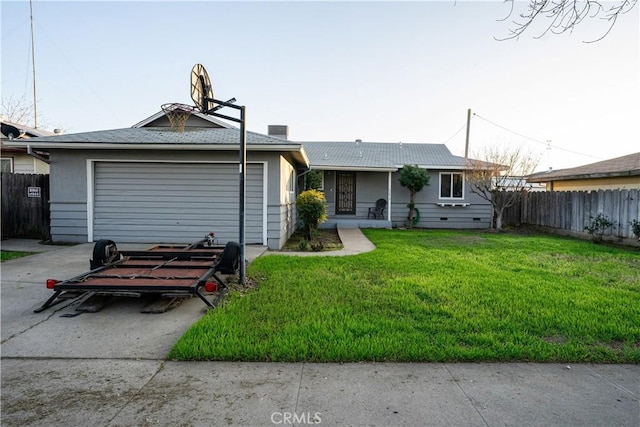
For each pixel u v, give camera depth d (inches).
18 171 535.5
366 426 91.4
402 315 168.4
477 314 169.2
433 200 636.1
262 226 372.8
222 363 125.7
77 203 376.5
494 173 579.2
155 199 378.6
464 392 107.6
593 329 151.4
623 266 284.0
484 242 428.8
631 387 111.0
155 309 178.5
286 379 114.7
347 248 372.8
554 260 310.2
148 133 410.6
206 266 219.3
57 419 94.1
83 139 364.5
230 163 374.0
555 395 106.3
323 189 636.1
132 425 91.7
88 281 185.9
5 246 360.5
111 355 132.3
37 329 157.1
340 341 137.3
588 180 595.8
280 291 205.0
